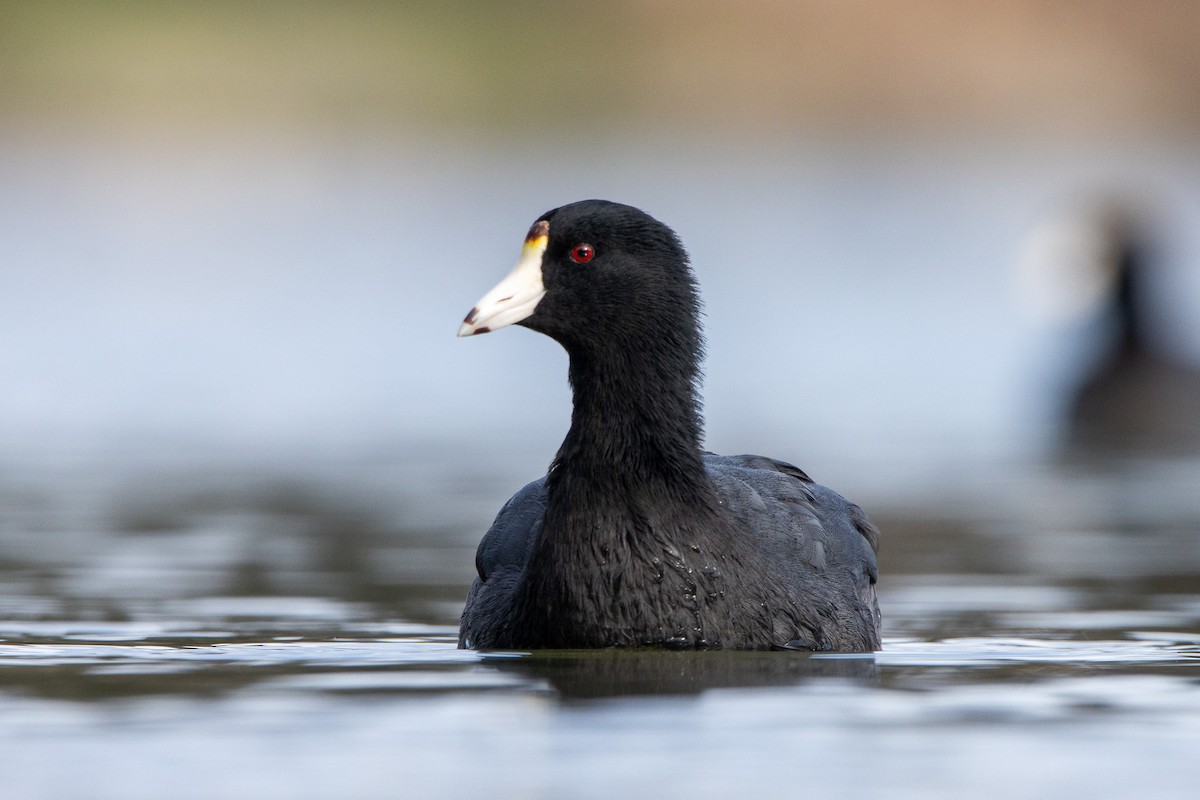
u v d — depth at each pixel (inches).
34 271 1157.1
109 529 508.1
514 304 338.3
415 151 1731.1
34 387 835.4
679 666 305.4
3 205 1427.2
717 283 1123.3
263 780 225.9
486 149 1749.5
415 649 330.0
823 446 693.3
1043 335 938.7
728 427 730.8
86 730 252.5
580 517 325.1
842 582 348.5
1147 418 812.0
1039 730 253.3
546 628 324.5
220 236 1314.0
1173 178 1595.7
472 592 354.9
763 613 326.3
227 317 1027.9
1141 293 876.6
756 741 246.2
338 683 288.8
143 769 231.0
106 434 721.6
